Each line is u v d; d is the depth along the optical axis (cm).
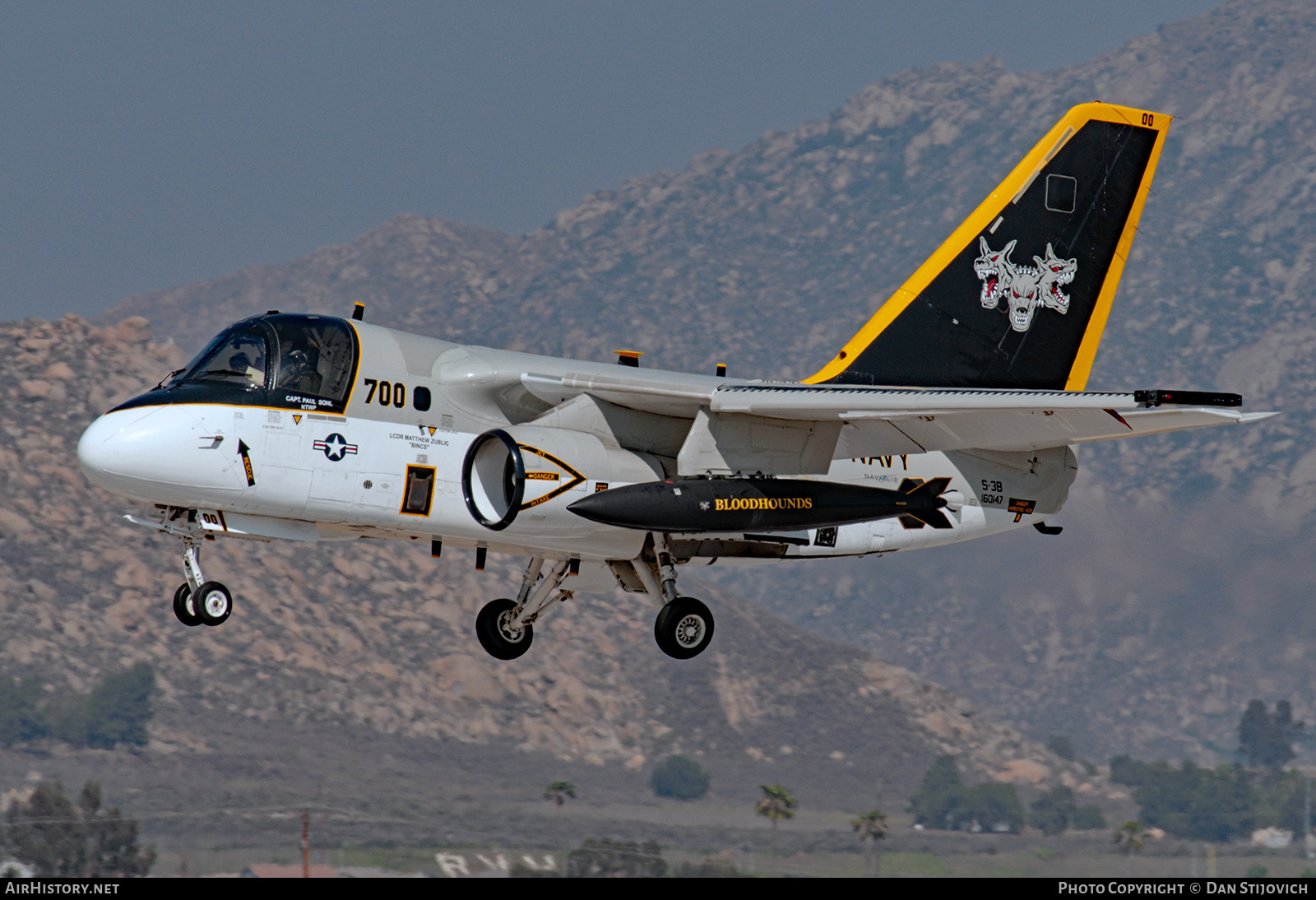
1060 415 4034
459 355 4384
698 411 4288
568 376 4359
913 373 5031
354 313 4425
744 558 4738
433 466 4231
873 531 4900
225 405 4003
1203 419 3872
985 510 5038
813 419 4344
